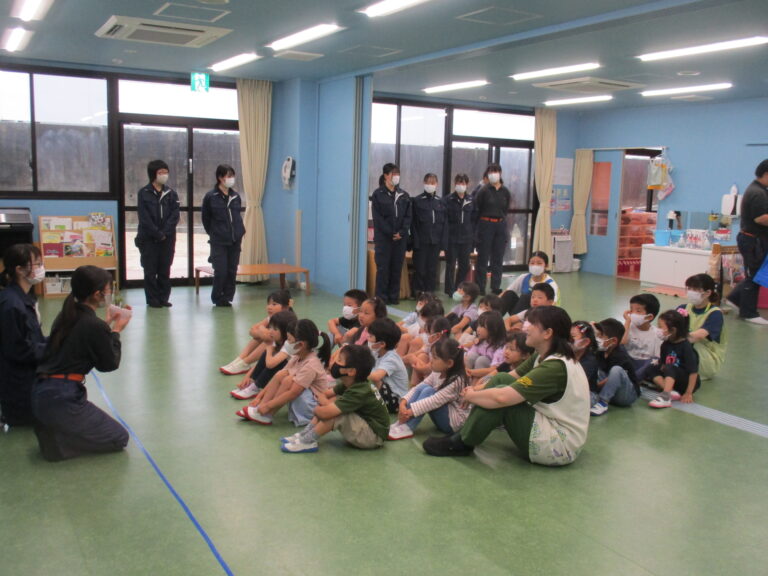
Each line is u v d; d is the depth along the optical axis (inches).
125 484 116.6
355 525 104.5
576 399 125.2
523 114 401.1
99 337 123.6
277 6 183.0
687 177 373.4
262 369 161.8
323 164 319.3
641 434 148.1
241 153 324.2
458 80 304.0
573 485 121.3
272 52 249.3
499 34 211.9
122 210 305.1
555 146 412.5
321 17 193.8
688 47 221.5
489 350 163.2
